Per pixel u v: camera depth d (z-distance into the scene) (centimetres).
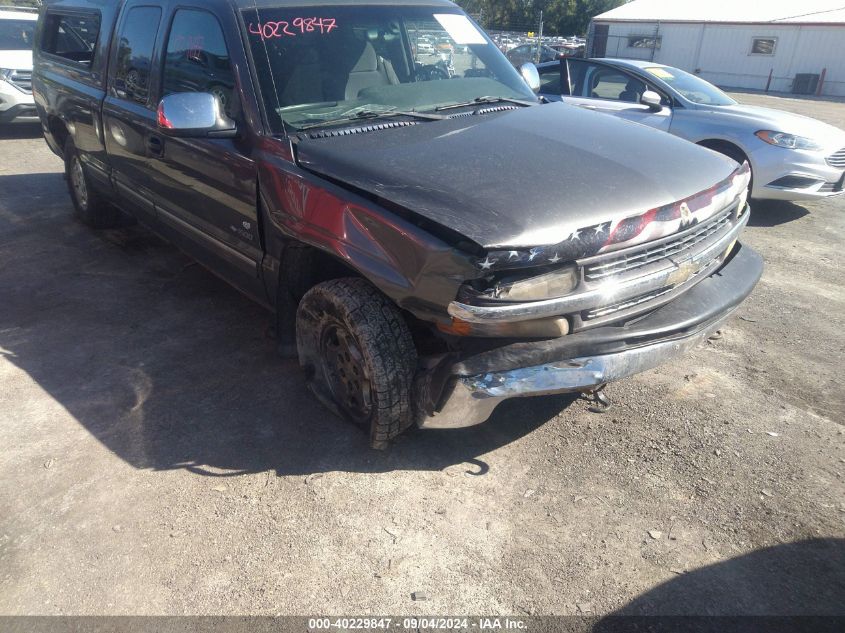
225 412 352
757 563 255
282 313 358
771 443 324
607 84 781
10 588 252
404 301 268
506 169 284
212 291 496
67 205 691
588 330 271
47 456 321
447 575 254
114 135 472
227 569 258
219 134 334
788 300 487
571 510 284
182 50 390
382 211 271
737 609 237
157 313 462
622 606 239
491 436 332
